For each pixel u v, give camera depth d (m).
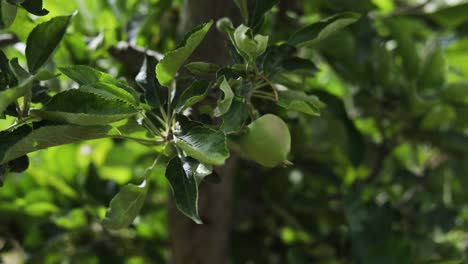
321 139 1.24
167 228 1.17
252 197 1.26
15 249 1.26
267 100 0.84
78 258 1.21
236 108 0.78
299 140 1.14
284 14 1.08
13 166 0.80
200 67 0.80
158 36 1.05
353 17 0.83
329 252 1.24
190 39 0.75
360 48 1.11
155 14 1.02
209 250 1.12
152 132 0.79
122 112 0.74
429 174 1.26
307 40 0.83
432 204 1.26
